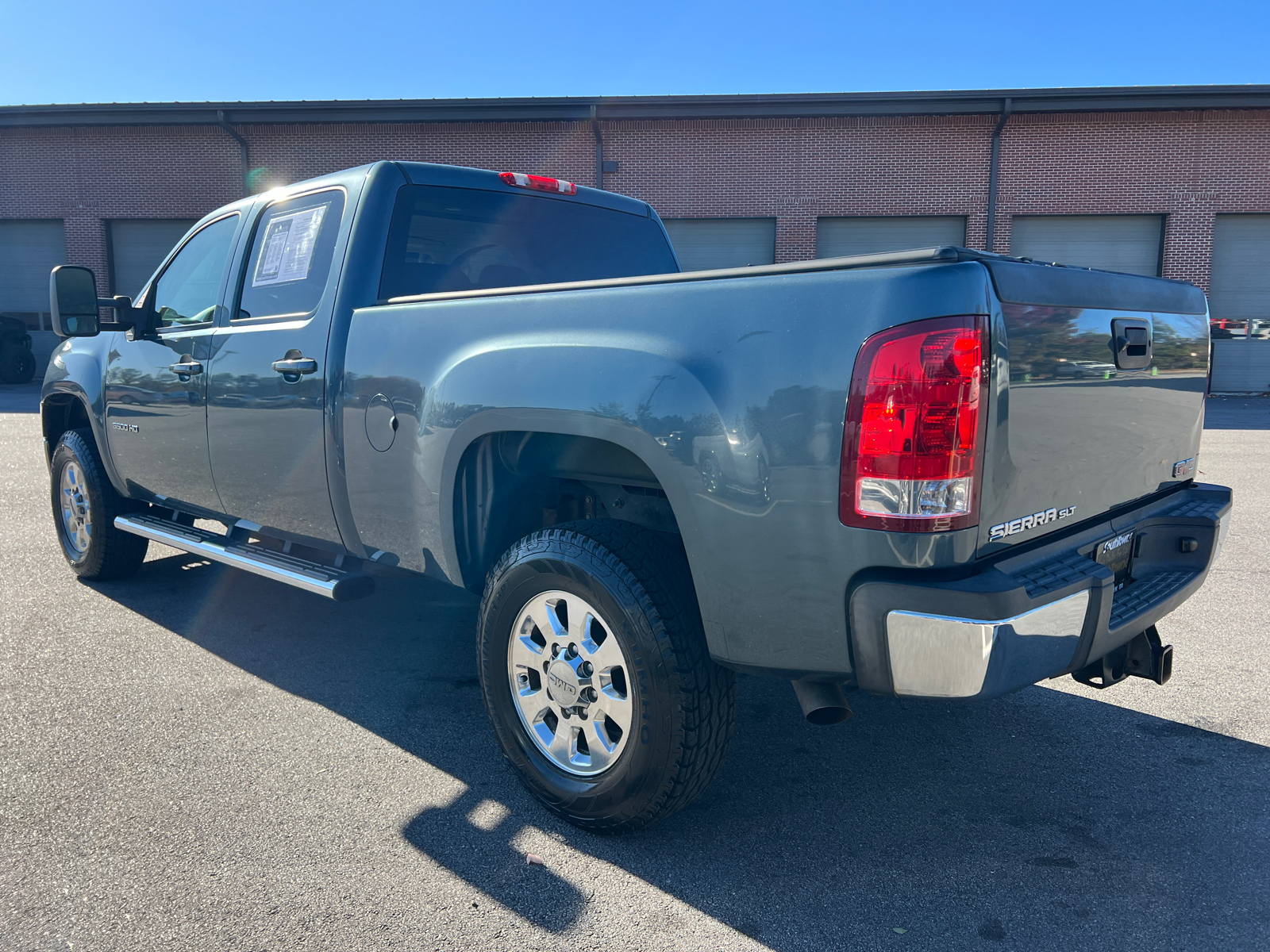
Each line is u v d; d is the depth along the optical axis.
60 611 4.28
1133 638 2.42
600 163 21.42
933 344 1.72
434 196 3.32
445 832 2.38
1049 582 1.89
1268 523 6.38
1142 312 2.38
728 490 1.95
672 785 2.17
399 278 3.17
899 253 1.81
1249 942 1.94
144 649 3.77
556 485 2.78
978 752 2.88
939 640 1.74
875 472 1.76
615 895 2.12
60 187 22.94
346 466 2.98
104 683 3.40
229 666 3.59
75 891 2.10
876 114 20.64
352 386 2.91
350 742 2.92
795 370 1.86
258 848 2.29
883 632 1.78
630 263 4.11
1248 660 3.68
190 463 3.74
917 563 1.75
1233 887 2.15
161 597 4.53
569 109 21.00
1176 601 2.43
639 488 2.55
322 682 3.43
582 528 2.30
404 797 2.57
